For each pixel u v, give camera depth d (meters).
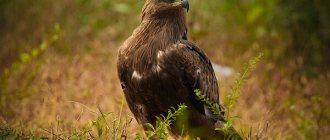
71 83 14.09
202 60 10.82
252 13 16.84
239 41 16.64
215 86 11.09
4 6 17.06
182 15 10.74
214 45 16.56
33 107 12.95
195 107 10.68
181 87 10.54
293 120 13.41
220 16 17.30
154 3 10.67
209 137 10.88
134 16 17.28
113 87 14.01
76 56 15.16
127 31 17.05
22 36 16.52
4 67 15.53
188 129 10.78
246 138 10.77
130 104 10.92
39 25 16.89
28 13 17.06
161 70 10.42
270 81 15.09
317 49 16.28
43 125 11.83
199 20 17.12
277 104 13.95
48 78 14.29
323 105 14.02
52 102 12.59
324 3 16.28
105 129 10.61
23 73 14.39
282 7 16.52
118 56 10.68
